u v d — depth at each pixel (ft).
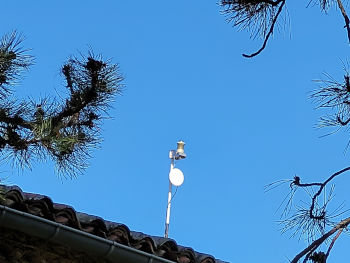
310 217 14.26
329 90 14.73
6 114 16.28
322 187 14.24
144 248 25.43
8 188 22.88
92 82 16.99
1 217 22.85
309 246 13.30
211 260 26.76
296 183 14.35
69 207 23.85
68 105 16.93
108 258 24.99
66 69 17.10
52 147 16.48
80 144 16.90
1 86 16.26
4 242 24.07
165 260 25.63
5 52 16.12
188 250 26.21
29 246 24.39
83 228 24.29
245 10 14.98
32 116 16.61
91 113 17.08
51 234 23.67
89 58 17.12
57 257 24.82
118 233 24.90
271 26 14.87
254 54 14.94
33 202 23.26
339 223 13.43
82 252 25.09
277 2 14.79
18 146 16.29
